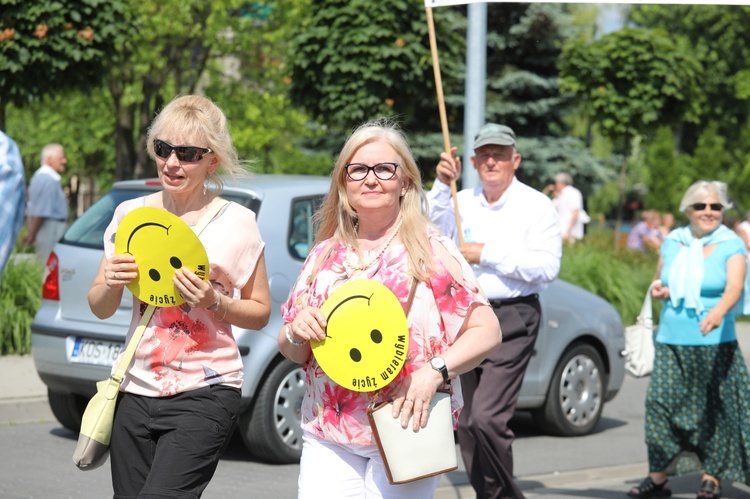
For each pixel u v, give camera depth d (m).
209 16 33.94
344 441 4.84
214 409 5.13
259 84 37.78
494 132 8.05
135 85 35.59
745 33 59.12
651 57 27.22
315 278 4.98
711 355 9.20
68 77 18.58
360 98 19.83
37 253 17.19
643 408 14.52
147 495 4.92
